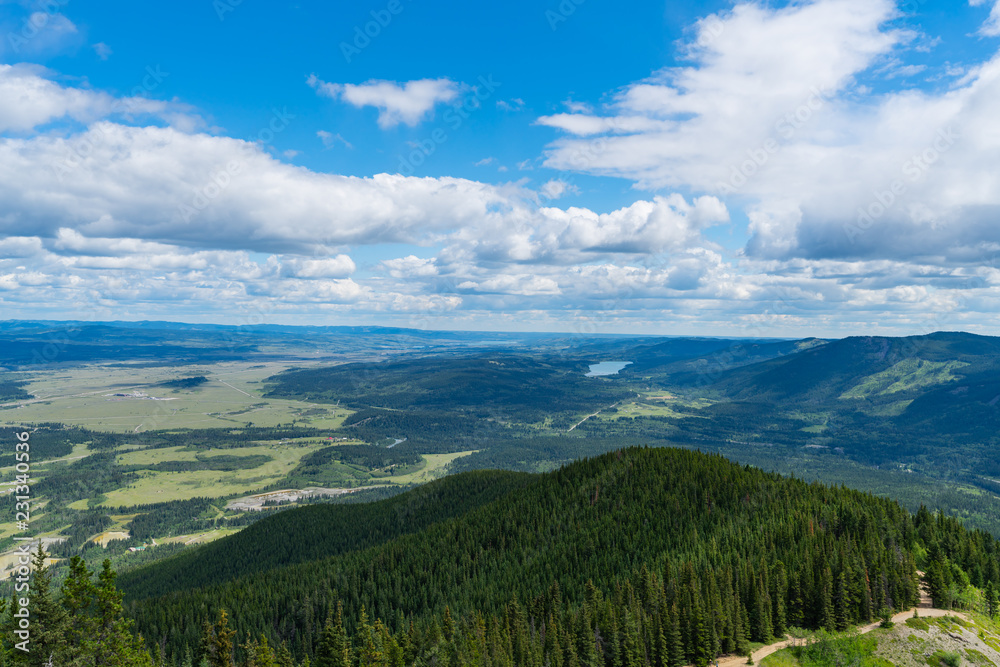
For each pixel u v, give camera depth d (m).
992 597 148.75
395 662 134.75
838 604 141.00
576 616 143.88
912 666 124.88
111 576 91.81
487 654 129.88
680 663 131.12
